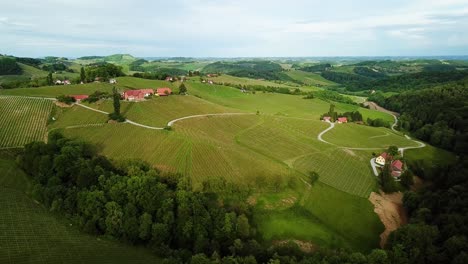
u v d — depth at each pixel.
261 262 81.00
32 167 110.81
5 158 119.06
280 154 146.75
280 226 99.00
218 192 107.06
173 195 97.81
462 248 74.19
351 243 96.75
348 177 135.25
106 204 90.69
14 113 155.88
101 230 89.06
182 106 187.50
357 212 111.81
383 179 131.62
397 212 116.12
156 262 79.88
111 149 129.75
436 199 106.56
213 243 85.06
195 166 118.19
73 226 89.25
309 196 115.00
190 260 75.94
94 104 173.38
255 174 115.94
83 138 136.62
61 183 102.50
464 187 106.81
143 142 133.62
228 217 90.50
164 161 120.56
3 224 84.94
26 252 76.62
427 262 77.88
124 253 82.31
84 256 78.56
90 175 101.25
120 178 101.12
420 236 81.69
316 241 95.00
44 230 85.50
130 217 88.56
